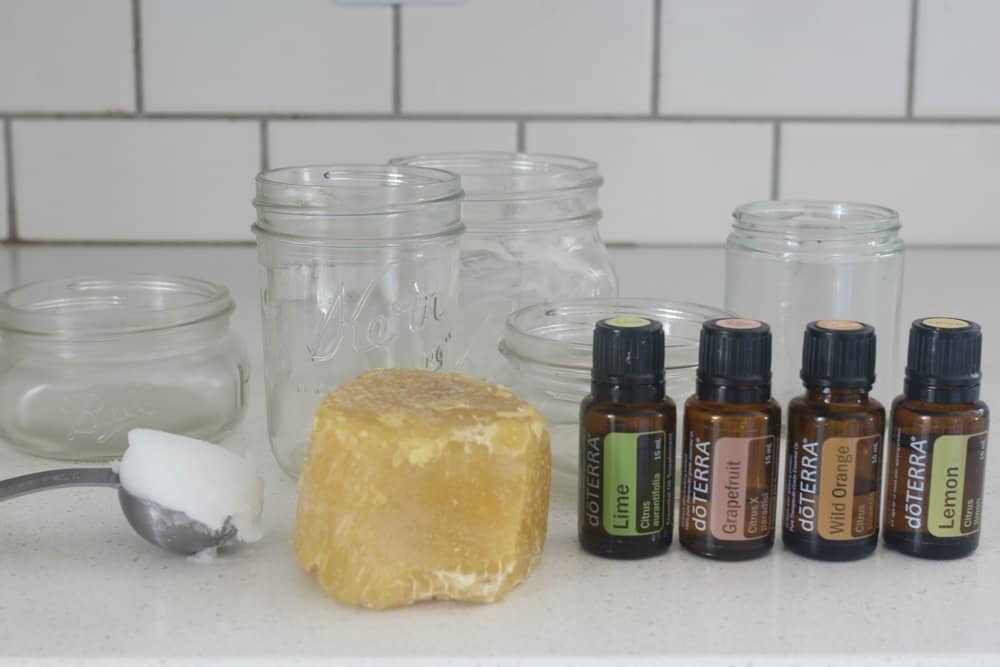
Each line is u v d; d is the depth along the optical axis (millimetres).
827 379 499
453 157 723
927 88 1105
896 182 1127
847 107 1108
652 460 504
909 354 512
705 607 469
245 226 1132
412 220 557
